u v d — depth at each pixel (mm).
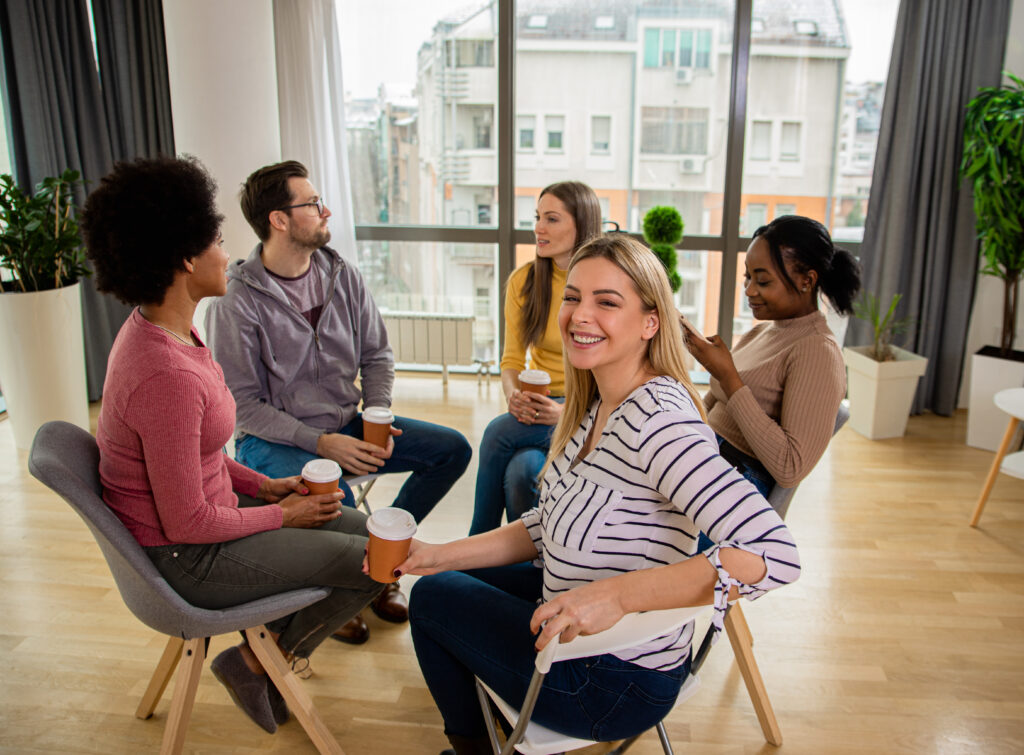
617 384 1427
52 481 1377
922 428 4109
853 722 2023
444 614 1497
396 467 2432
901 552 2873
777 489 1979
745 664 1910
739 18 4074
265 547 1666
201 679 2135
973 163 3699
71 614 2396
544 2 4180
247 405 2285
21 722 1949
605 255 1359
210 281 1628
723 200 4387
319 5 3951
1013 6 3855
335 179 4184
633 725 1375
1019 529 3053
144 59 4020
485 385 4621
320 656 2246
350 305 2508
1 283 3490
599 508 1318
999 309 4195
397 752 1893
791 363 1932
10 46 3641
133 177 1475
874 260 4137
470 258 4586
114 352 1539
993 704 2094
